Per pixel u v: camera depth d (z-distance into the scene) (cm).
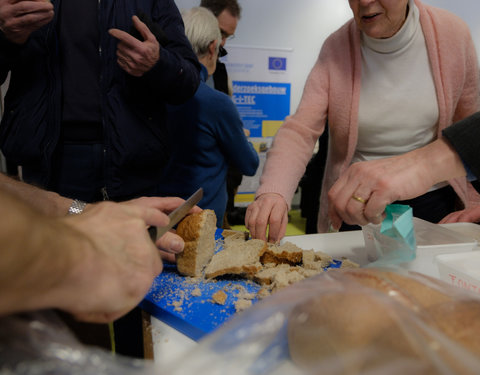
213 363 27
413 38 118
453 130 80
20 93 117
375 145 134
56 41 115
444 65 117
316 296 33
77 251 29
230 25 235
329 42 135
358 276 38
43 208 73
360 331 28
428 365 24
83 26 115
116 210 45
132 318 76
